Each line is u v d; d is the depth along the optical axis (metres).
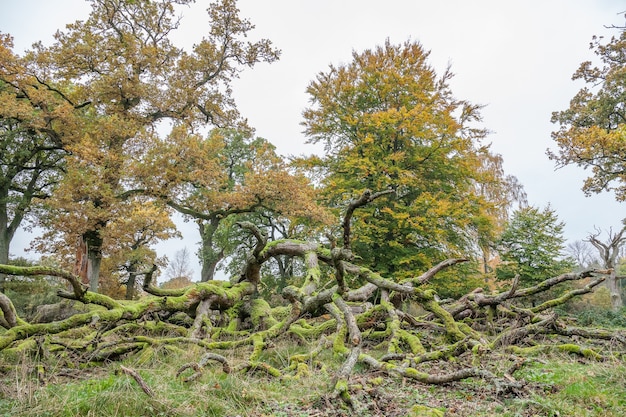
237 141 31.00
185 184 19.77
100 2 20.88
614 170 19.53
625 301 24.19
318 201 20.84
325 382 5.48
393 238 18.05
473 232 19.59
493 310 9.98
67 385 4.96
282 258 27.39
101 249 18.45
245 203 18.98
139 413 4.20
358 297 10.72
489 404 4.61
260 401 4.82
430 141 18.78
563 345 6.94
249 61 23.48
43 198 23.98
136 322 8.86
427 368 6.43
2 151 21.78
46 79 20.98
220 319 10.92
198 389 4.78
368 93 20.19
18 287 21.78
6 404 4.29
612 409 4.18
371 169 17.27
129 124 18.70
